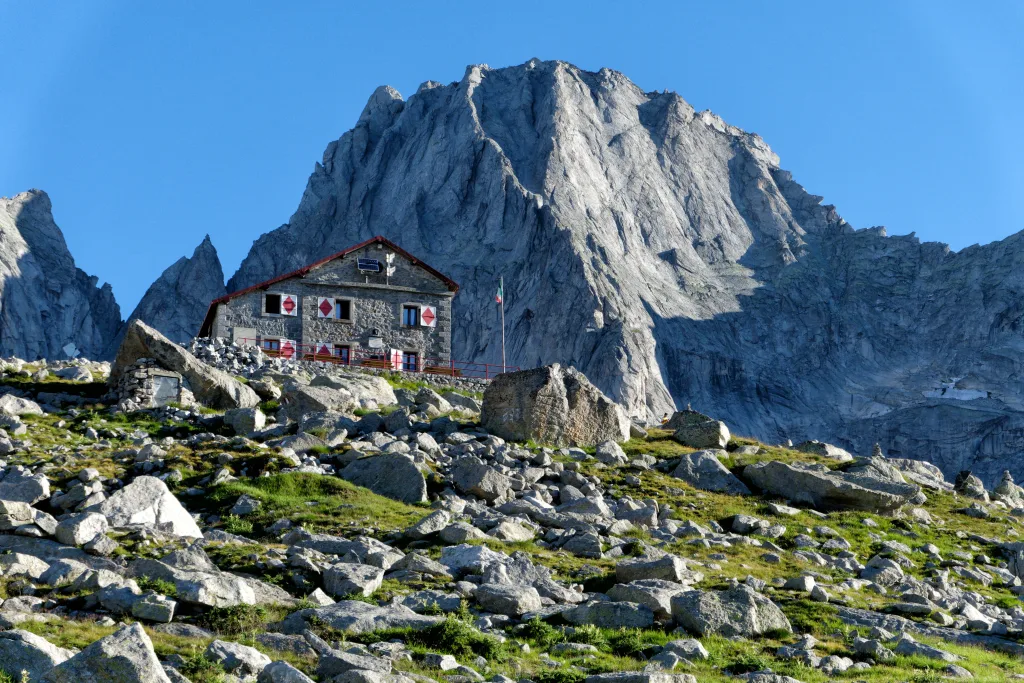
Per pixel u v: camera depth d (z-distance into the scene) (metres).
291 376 65.06
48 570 26.28
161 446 45.03
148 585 25.55
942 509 51.78
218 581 25.78
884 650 27.41
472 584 29.28
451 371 84.31
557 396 52.69
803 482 48.00
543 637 26.11
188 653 21.86
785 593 32.78
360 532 34.75
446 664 22.78
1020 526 50.69
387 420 51.72
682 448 55.00
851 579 36.38
